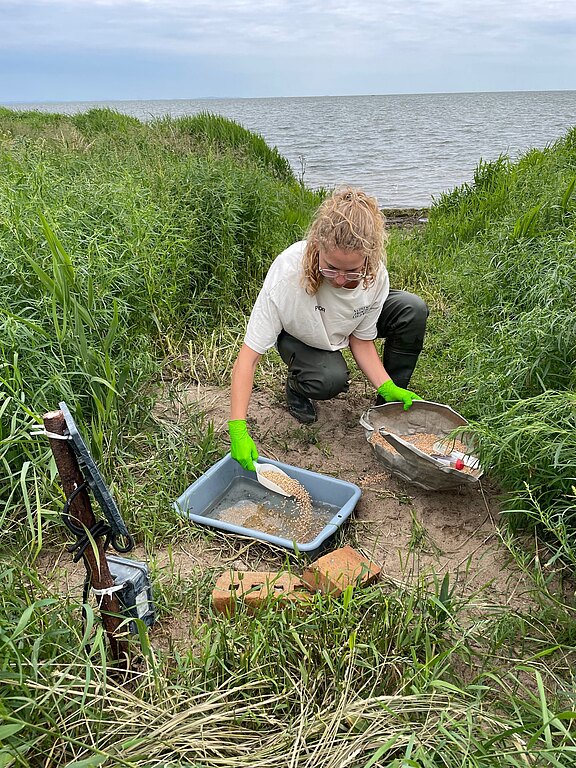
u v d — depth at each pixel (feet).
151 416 11.04
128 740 5.33
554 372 9.87
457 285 17.34
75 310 9.62
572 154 23.88
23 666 5.90
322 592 7.38
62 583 7.88
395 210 32.60
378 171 53.21
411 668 6.39
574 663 6.93
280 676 6.40
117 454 10.04
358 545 8.87
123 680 6.45
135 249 13.50
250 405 12.32
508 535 8.57
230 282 16.15
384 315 11.24
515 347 10.52
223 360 13.74
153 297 13.96
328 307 9.90
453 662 6.95
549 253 13.16
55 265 9.76
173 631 7.30
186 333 14.80
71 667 6.01
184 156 24.75
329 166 56.44
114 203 14.60
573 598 7.76
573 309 10.21
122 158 21.85
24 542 8.32
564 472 8.20
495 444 8.61
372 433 10.20
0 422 8.37
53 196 14.16
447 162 59.06
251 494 10.21
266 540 8.58
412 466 9.33
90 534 5.70
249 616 7.12
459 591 8.04
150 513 8.96
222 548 8.75
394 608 7.12
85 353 9.71
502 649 7.09
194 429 11.05
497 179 25.14
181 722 5.76
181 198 16.65
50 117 50.67
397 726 5.79
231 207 16.44
